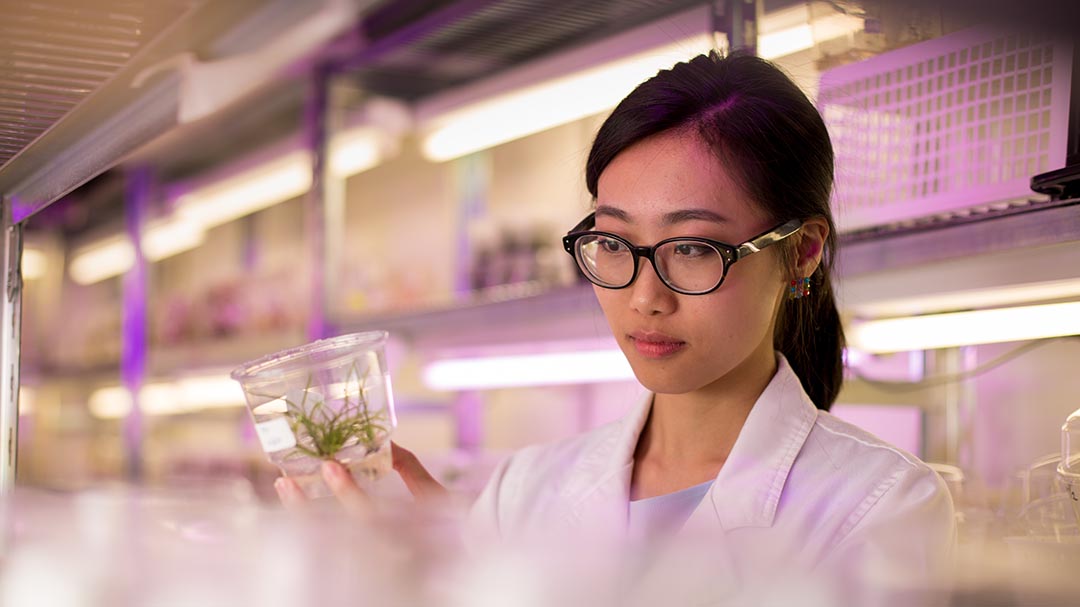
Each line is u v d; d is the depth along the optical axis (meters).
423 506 0.64
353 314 3.43
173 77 0.84
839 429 1.15
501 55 3.17
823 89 1.55
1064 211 1.31
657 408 1.23
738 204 1.03
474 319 3.02
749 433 1.13
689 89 1.06
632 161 1.05
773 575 0.59
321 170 3.41
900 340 1.92
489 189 4.39
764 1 1.59
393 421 1.06
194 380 4.93
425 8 2.83
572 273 2.68
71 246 5.62
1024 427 2.26
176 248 5.48
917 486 1.06
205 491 0.70
